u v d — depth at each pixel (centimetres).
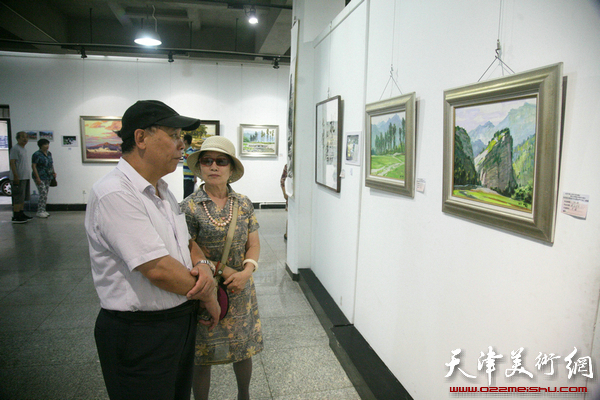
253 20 682
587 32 99
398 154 211
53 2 786
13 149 751
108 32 901
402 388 211
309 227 444
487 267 142
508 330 131
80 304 371
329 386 241
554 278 112
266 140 959
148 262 117
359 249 283
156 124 123
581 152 102
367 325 268
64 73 869
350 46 298
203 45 933
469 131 147
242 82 937
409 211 203
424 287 188
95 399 229
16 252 550
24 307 362
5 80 852
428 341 184
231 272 179
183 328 134
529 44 119
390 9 225
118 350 123
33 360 271
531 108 116
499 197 132
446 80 166
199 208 179
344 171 314
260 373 256
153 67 898
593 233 99
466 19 151
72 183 901
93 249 124
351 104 297
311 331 320
